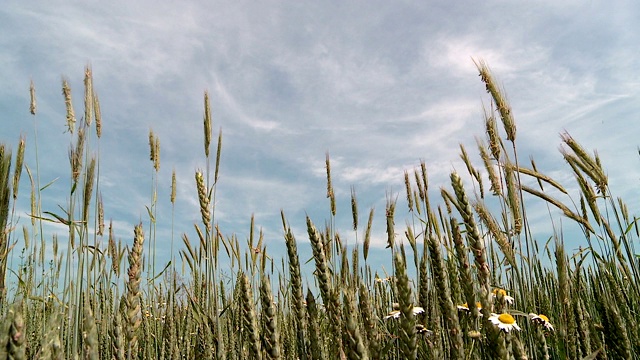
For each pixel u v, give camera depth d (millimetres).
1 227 433
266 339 374
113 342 416
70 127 760
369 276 872
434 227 703
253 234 755
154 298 900
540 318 572
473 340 433
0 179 438
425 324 509
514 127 685
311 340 395
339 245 750
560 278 577
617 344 555
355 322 345
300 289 408
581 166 742
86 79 704
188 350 747
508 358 385
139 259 440
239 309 676
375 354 365
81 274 581
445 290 416
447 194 830
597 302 596
